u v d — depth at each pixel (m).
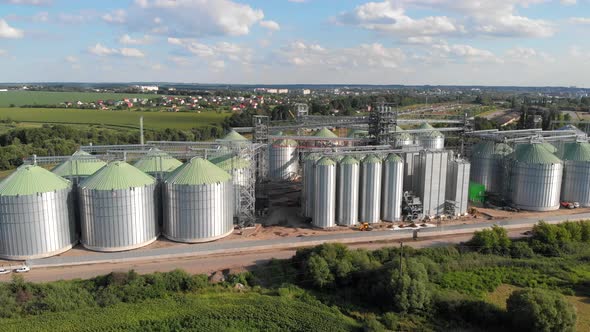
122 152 95.94
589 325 63.56
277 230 97.12
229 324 62.75
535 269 80.25
